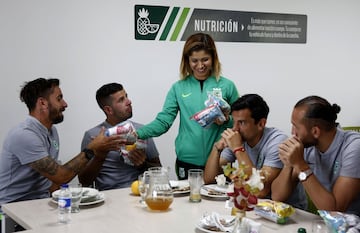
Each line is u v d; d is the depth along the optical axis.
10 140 2.34
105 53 3.41
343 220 1.54
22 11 3.11
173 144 3.70
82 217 1.83
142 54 3.54
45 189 2.46
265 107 2.28
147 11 3.52
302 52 4.16
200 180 2.08
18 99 3.16
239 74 3.92
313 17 4.18
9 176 2.37
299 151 1.87
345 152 1.90
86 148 2.40
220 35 3.81
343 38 4.33
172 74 3.67
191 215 1.86
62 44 3.26
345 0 4.29
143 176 2.07
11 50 3.11
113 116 2.77
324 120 1.91
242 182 1.55
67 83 3.30
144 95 3.58
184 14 3.66
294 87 4.16
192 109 2.78
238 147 2.23
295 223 1.76
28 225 1.74
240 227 1.56
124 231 1.65
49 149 2.49
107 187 2.73
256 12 3.94
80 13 3.29
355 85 4.36
